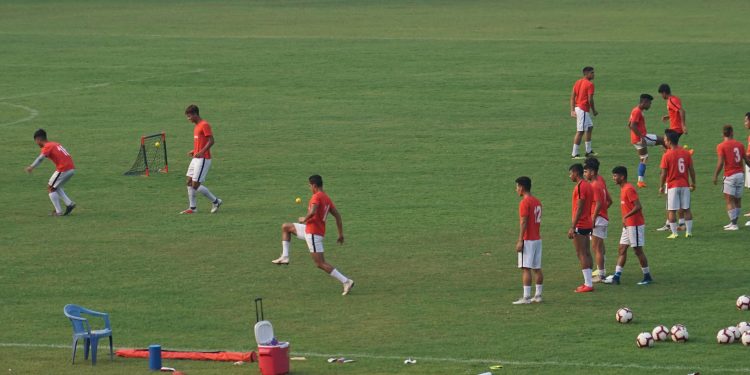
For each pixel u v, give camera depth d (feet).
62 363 221.46
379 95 611.06
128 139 496.64
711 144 467.93
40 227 347.56
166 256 310.86
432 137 492.95
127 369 216.74
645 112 550.77
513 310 257.14
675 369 210.79
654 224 341.82
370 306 262.47
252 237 331.36
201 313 258.16
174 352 225.56
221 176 421.59
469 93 614.75
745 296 254.47
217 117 550.36
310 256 309.63
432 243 321.73
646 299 264.31
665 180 324.80
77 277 289.94
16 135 508.53
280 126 524.52
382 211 362.12
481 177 412.36
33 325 248.93
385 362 219.61
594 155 449.06
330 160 447.42
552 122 526.16
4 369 217.15
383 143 480.64
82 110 574.56
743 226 336.29
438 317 252.21
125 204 379.14
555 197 377.71
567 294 270.46
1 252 316.60
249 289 278.26
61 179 360.48
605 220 277.23
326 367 216.95
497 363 217.15
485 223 344.28
